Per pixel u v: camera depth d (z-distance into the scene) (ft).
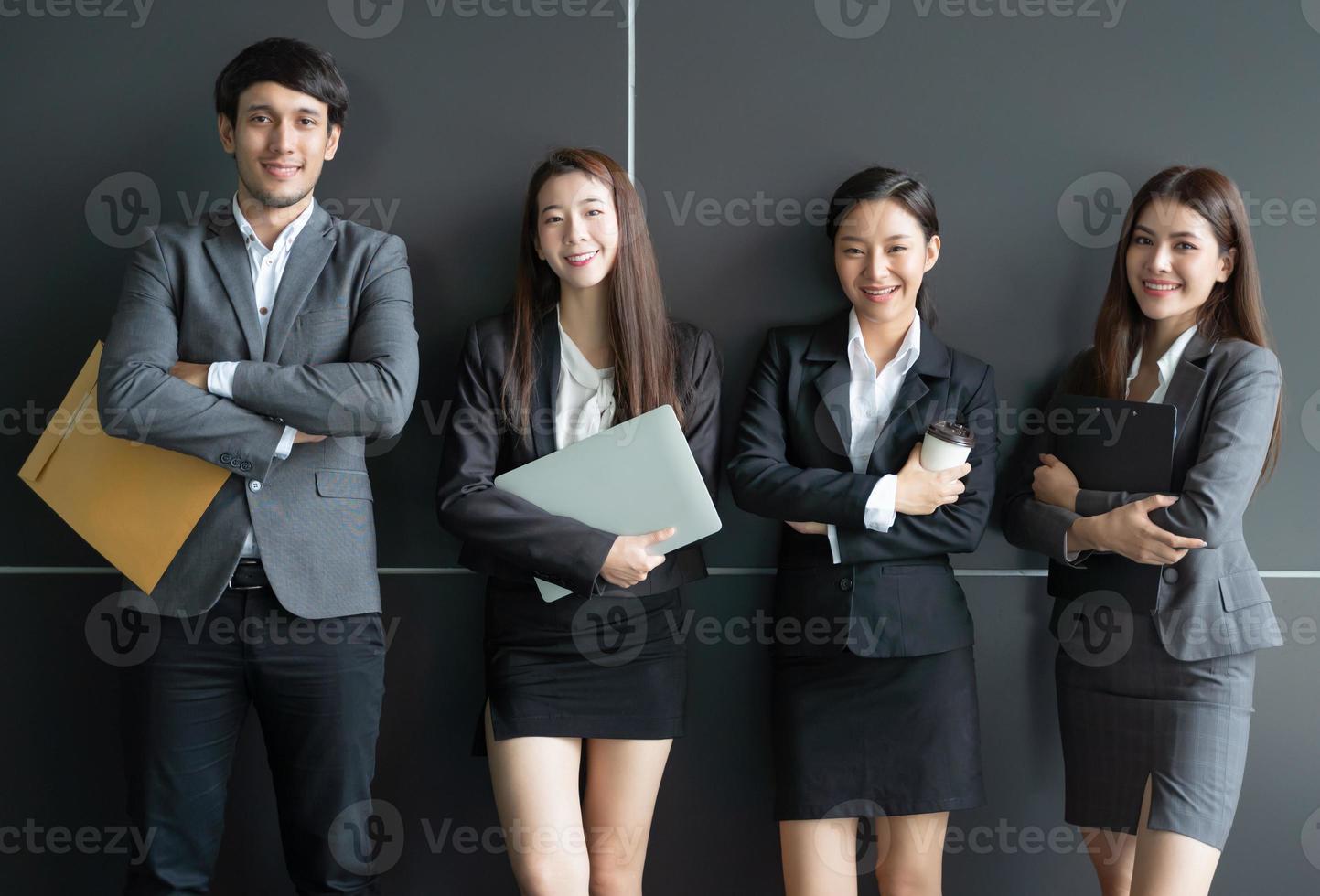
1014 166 8.04
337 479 6.96
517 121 8.00
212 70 7.97
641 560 6.72
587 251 6.93
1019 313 8.09
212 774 6.95
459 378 7.32
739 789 8.27
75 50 7.99
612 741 7.26
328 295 7.01
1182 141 8.04
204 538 6.73
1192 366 6.97
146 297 6.83
